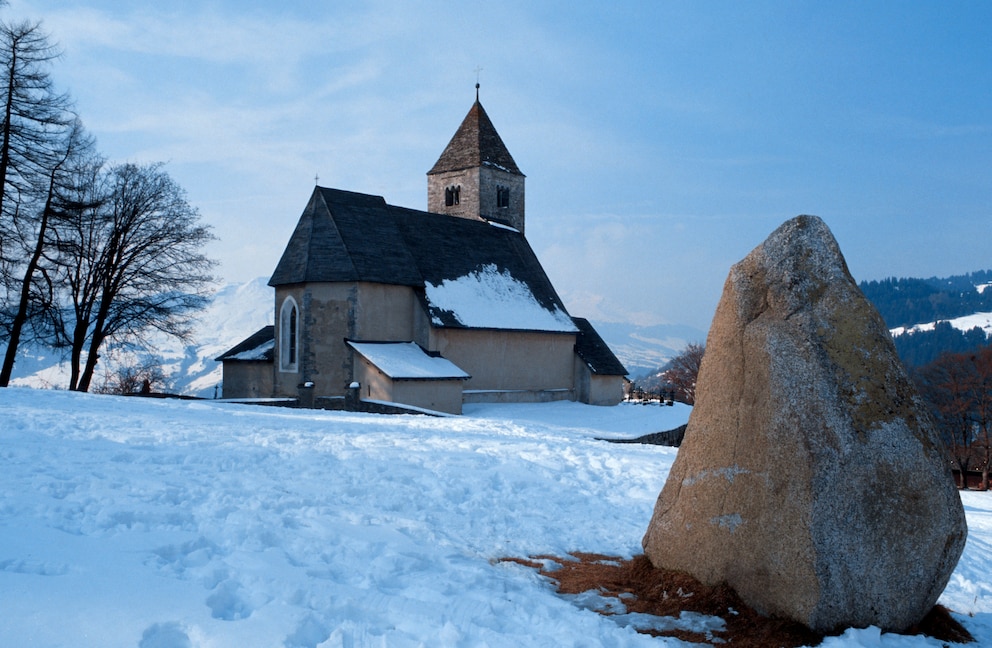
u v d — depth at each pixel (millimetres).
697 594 9031
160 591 7238
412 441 19188
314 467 14734
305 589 7684
